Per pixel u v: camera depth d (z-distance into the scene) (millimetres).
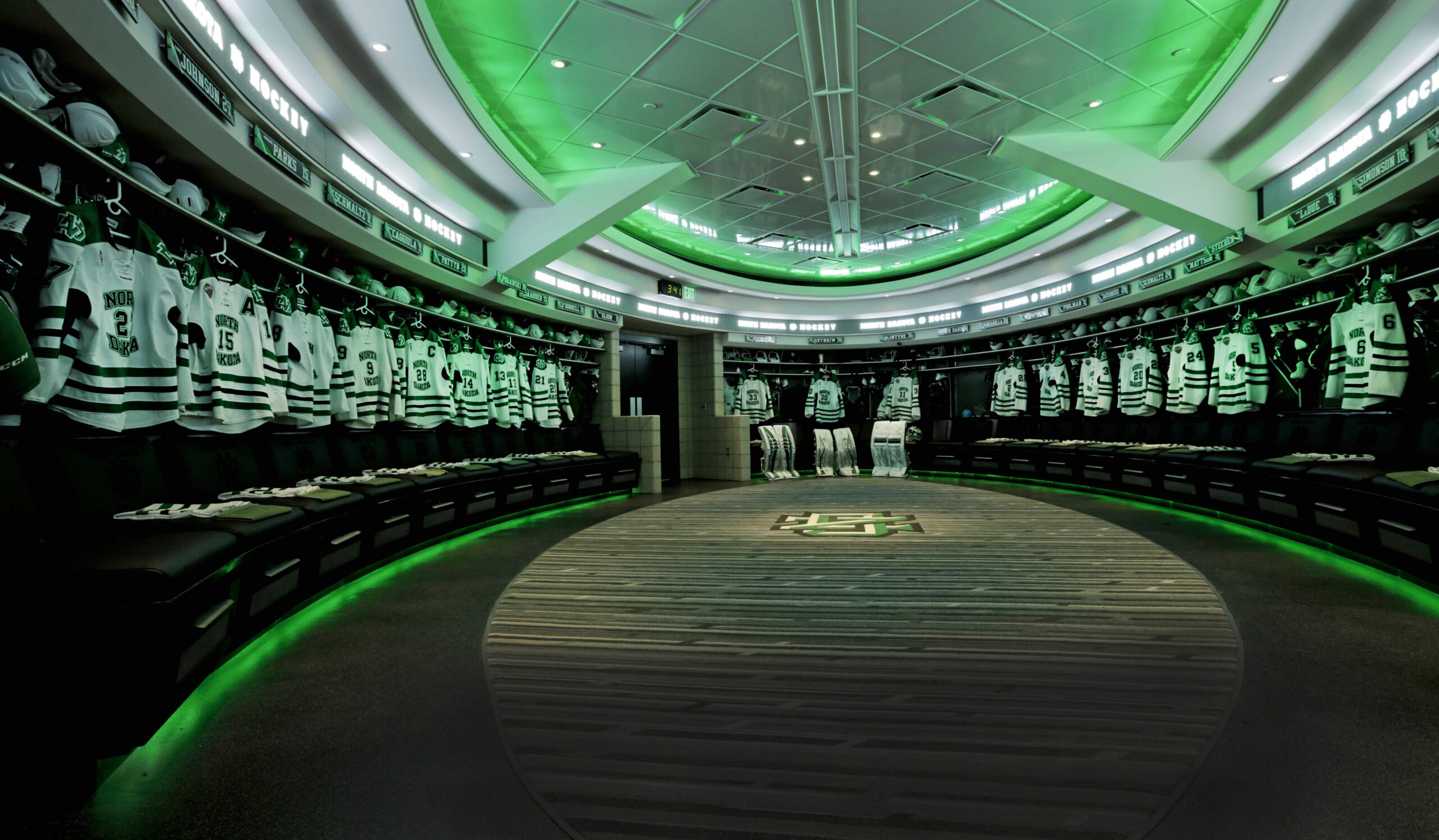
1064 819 1593
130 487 3145
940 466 12273
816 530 6281
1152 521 6508
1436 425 4668
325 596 4016
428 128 5426
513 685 2564
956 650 2889
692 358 12961
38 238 2740
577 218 7324
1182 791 1718
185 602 2092
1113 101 5945
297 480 4711
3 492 2248
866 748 1979
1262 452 6191
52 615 1865
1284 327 6566
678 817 1632
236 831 1624
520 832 1587
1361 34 4414
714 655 2879
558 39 4898
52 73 2553
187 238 3965
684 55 5117
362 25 4121
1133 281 8656
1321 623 3160
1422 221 4797
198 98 3258
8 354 2086
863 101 5879
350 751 2041
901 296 13133
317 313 4988
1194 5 4605
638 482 9875
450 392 6727
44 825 1671
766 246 10930
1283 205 5945
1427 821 1577
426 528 5355
